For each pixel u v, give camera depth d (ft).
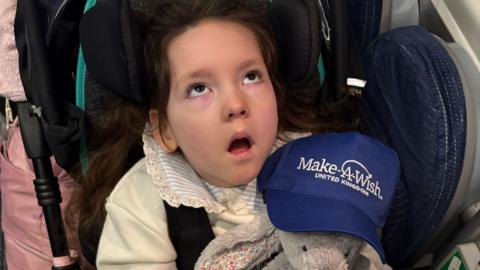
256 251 2.56
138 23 2.40
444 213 2.90
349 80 2.69
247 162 2.39
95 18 2.27
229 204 2.65
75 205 2.97
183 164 2.67
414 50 2.86
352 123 2.98
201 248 2.57
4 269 4.21
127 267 2.56
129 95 2.41
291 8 2.43
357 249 2.25
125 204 2.59
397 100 2.98
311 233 2.19
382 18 3.38
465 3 3.16
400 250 3.22
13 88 2.69
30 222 3.36
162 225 2.56
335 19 2.57
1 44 2.85
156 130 2.60
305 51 2.44
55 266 2.76
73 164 2.75
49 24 2.50
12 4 2.95
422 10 3.61
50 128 2.47
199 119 2.31
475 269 2.73
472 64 3.02
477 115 2.83
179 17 2.33
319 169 2.33
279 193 2.34
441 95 2.72
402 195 2.98
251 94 2.33
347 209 2.20
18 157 3.28
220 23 2.33
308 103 2.84
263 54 2.48
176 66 2.32
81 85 2.56
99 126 2.69
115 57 2.27
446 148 2.71
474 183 2.97
